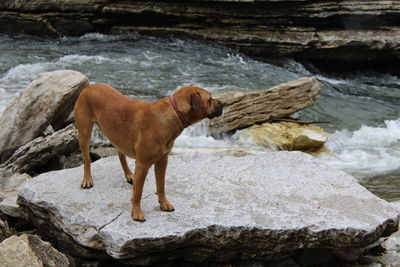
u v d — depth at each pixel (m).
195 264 4.44
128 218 4.18
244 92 9.68
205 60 16.42
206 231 4.12
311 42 16.97
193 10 18.00
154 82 13.34
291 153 5.87
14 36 18.97
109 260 4.35
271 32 17.56
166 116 3.87
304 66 17.84
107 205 4.40
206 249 4.25
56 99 6.88
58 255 4.23
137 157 4.00
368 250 5.05
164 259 4.28
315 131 9.50
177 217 4.24
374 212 4.54
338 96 14.81
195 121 3.95
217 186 4.92
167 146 4.00
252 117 9.66
